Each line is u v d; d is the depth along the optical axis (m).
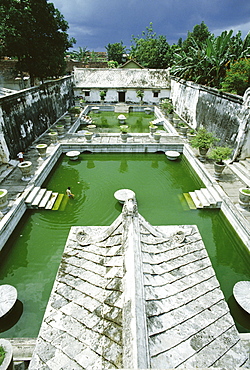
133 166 18.06
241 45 19.41
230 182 13.85
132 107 34.31
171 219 12.14
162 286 3.59
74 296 3.89
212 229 11.77
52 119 24.48
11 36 17.91
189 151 18.03
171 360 2.74
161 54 42.78
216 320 3.43
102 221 11.84
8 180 13.64
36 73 22.45
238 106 15.20
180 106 28.62
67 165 17.89
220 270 9.55
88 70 36.91
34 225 11.55
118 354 2.83
